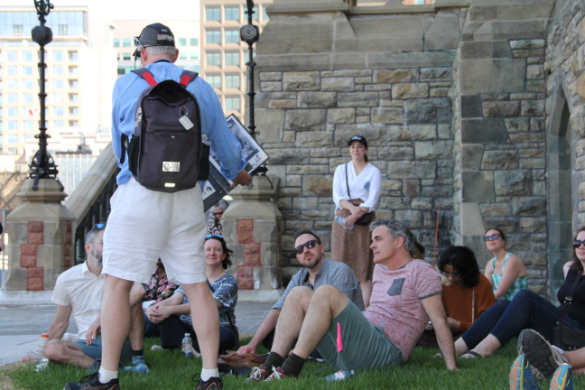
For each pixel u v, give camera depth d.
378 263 3.93
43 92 9.48
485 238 5.90
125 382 3.36
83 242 10.35
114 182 11.56
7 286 9.14
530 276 8.76
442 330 3.69
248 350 4.46
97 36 139.38
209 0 89.25
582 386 3.25
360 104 10.14
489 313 4.30
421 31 10.12
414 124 10.02
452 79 9.95
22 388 3.48
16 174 21.14
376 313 3.87
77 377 3.59
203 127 3.15
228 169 3.43
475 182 8.91
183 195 3.08
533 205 8.77
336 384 3.20
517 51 8.86
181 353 4.68
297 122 10.23
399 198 10.00
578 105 7.10
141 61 3.32
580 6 6.92
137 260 2.96
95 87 137.88
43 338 4.09
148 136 2.87
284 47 10.32
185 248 3.12
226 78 89.88
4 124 133.38
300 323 3.69
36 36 9.38
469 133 8.93
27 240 9.20
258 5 88.88
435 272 3.81
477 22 8.95
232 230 8.91
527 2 8.86
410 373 3.48
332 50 10.23
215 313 3.14
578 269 4.11
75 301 4.18
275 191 9.59
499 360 3.96
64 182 21.33
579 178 7.13
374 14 10.34
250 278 8.83
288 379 3.32
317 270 4.66
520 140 8.84
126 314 3.00
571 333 3.84
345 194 6.81
